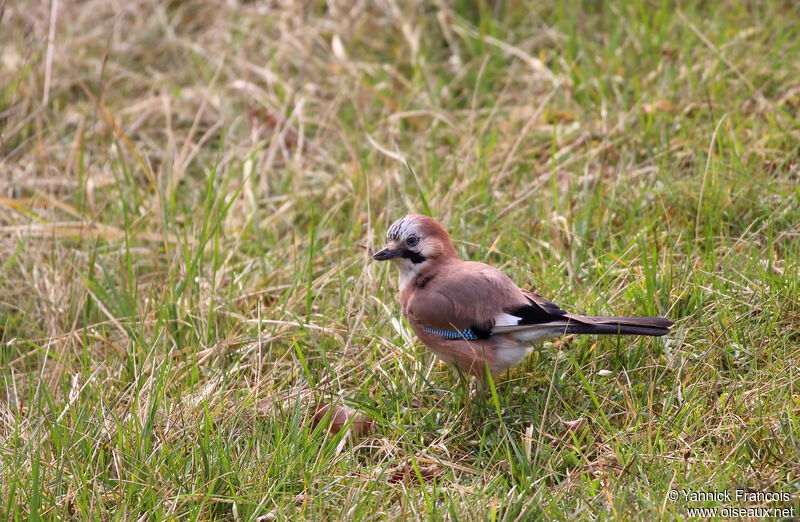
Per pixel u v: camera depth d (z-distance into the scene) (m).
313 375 9.51
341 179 12.95
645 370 8.93
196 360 9.73
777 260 10.08
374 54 15.85
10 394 9.93
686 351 8.99
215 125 13.40
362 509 7.47
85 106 15.09
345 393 9.10
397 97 14.82
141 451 8.17
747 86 13.10
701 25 14.54
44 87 15.12
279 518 7.45
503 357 8.80
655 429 8.18
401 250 9.27
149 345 10.00
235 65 15.54
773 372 8.51
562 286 10.08
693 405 8.30
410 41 15.35
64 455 8.18
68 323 10.99
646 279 9.54
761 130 12.25
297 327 10.08
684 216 10.87
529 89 14.33
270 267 11.38
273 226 12.41
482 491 7.66
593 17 15.42
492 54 15.06
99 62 15.75
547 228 11.17
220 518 7.73
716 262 10.08
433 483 7.78
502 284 8.91
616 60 14.08
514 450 8.20
